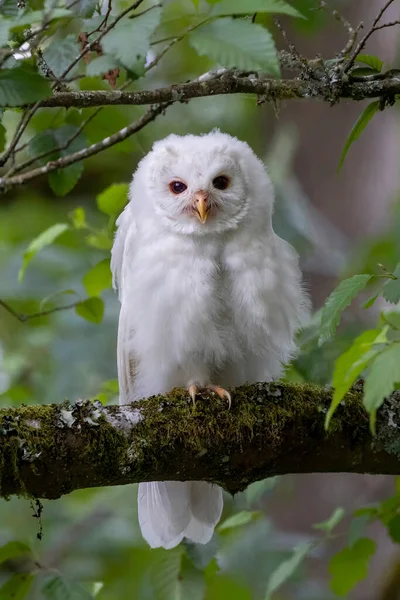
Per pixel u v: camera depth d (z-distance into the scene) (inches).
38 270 578.2
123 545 526.3
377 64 310.2
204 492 382.3
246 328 356.8
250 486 378.9
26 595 342.0
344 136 610.5
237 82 296.2
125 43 215.2
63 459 273.0
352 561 369.4
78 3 265.7
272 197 375.6
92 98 286.2
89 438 277.1
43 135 347.3
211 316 350.9
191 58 641.6
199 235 355.3
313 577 525.0
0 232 663.1
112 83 294.4
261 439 302.5
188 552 374.6
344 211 603.2
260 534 484.7
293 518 563.5
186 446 294.2
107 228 430.6
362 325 451.2
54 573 338.6
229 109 714.2
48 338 538.3
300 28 480.4
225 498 506.6
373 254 483.5
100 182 685.9
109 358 531.8
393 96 305.6
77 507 552.4
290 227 566.6
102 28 253.4
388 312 378.0
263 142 675.4
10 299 556.4
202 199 353.1
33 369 559.5
